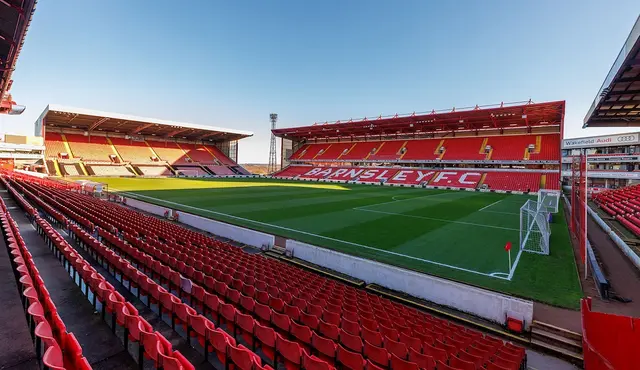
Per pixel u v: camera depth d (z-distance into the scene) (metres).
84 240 10.03
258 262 10.15
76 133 58.38
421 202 28.91
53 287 6.62
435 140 57.16
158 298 5.80
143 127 58.12
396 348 4.95
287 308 6.07
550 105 38.62
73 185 32.28
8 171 40.44
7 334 4.22
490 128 52.84
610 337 6.13
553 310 8.40
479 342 6.12
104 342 4.73
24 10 12.39
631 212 19.14
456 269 11.51
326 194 34.25
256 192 34.78
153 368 4.16
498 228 18.25
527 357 6.51
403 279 9.45
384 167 56.81
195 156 69.94
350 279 10.41
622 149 35.09
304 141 75.56
